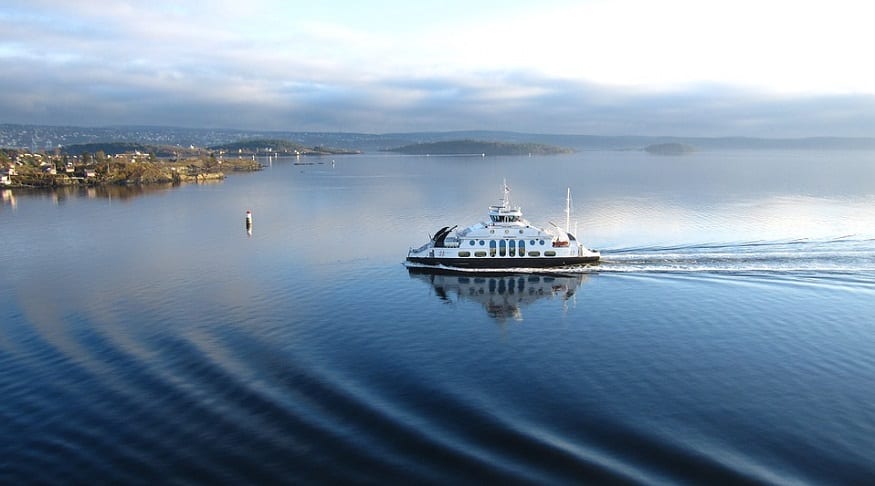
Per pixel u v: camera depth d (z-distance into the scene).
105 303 69.69
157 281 80.12
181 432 40.31
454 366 50.97
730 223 125.75
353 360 52.19
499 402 44.22
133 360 52.09
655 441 38.72
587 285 74.75
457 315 64.62
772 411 42.59
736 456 37.06
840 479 34.75
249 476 35.62
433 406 43.59
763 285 72.62
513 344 56.03
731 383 47.09
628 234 113.06
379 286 76.38
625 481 34.56
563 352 53.94
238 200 193.38
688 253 89.94
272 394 45.34
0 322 63.38
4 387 47.34
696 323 60.59
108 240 114.75
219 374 48.91
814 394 45.12
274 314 65.00
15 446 39.09
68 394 46.00
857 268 79.25
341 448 38.22
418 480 35.03
